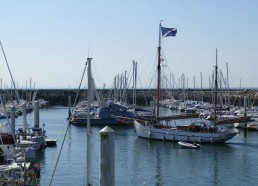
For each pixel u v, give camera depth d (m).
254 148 78.31
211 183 52.34
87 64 32.41
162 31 91.56
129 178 54.44
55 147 76.69
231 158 68.44
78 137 91.50
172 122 125.88
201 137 83.94
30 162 56.78
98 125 115.25
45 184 49.53
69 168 58.53
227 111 134.50
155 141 87.00
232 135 83.69
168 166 62.09
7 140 56.88
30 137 71.62
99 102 139.00
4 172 43.16
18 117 143.88
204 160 66.81
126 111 116.50
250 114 124.56
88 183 29.62
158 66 92.88
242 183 52.41
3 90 187.00
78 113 124.44
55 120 132.50
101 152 22.33
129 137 93.25
